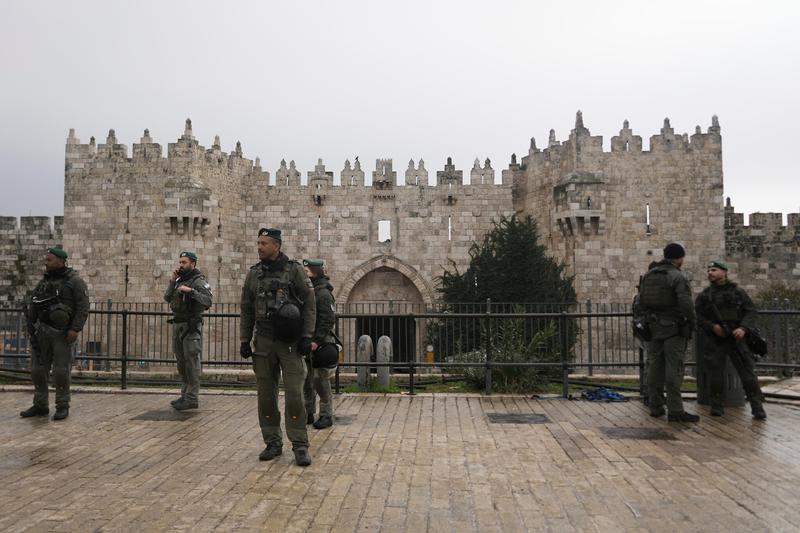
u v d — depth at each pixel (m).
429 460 10.62
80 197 40.66
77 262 40.38
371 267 45.19
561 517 7.97
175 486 9.20
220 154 42.75
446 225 45.53
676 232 39.06
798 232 46.03
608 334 37.94
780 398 16.45
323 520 7.87
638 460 10.53
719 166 39.34
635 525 7.69
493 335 19.92
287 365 10.54
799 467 10.05
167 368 37.47
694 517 7.93
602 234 38.72
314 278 12.67
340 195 45.59
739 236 46.22
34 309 13.98
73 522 7.78
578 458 10.69
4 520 7.84
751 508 8.23
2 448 11.42
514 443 11.77
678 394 13.64
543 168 42.84
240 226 44.34
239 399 16.64
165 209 39.78
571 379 22.70
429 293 44.97
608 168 39.09
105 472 9.91
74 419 14.02
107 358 18.58
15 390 17.89
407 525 7.72
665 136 39.44
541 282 35.91
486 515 8.05
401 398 16.86
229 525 7.70
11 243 51.88
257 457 10.82
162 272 39.75
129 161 40.47
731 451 11.10
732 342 14.08
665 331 13.80
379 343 19.50
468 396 17.09
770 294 43.31
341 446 11.60
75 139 40.88
